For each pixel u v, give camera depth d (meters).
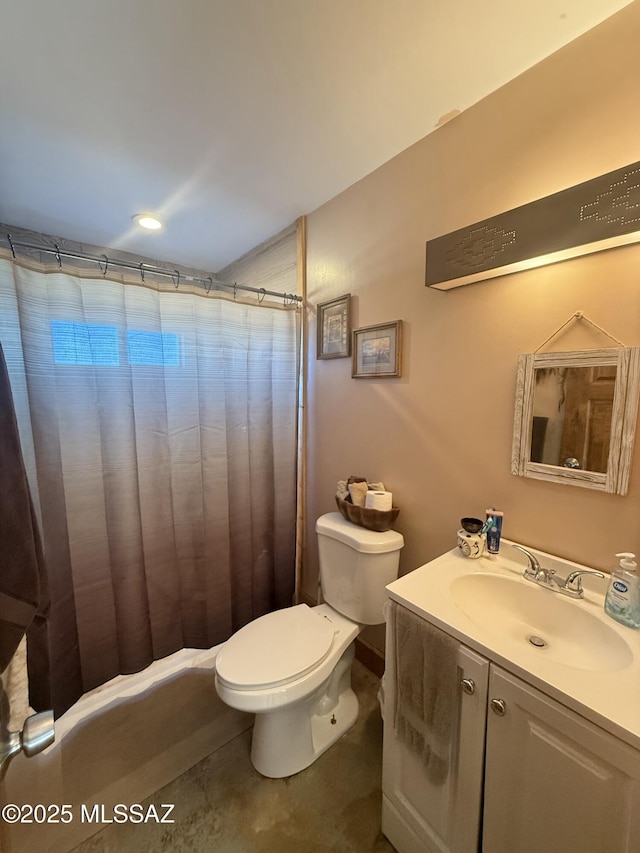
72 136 1.35
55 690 1.41
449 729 0.91
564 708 0.71
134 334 1.54
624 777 0.64
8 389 0.96
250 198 1.80
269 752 1.29
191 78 1.10
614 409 0.96
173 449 1.71
